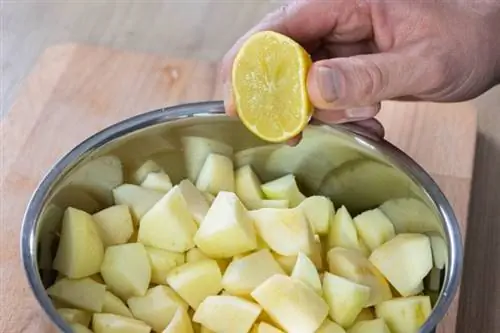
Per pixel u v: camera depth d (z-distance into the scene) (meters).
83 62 0.88
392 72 0.69
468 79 0.76
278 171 0.79
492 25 0.75
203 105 0.74
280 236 0.72
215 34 0.97
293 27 0.76
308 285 0.70
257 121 0.71
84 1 0.99
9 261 0.73
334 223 0.76
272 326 0.69
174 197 0.72
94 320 0.69
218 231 0.71
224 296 0.70
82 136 0.82
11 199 0.77
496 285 0.77
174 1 1.00
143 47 0.95
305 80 0.68
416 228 0.74
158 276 0.73
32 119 0.83
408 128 0.84
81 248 0.70
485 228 0.81
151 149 0.76
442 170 0.81
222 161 0.77
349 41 0.78
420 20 0.74
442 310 0.63
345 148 0.75
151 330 0.70
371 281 0.72
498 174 0.84
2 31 0.96
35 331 0.69
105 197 0.76
